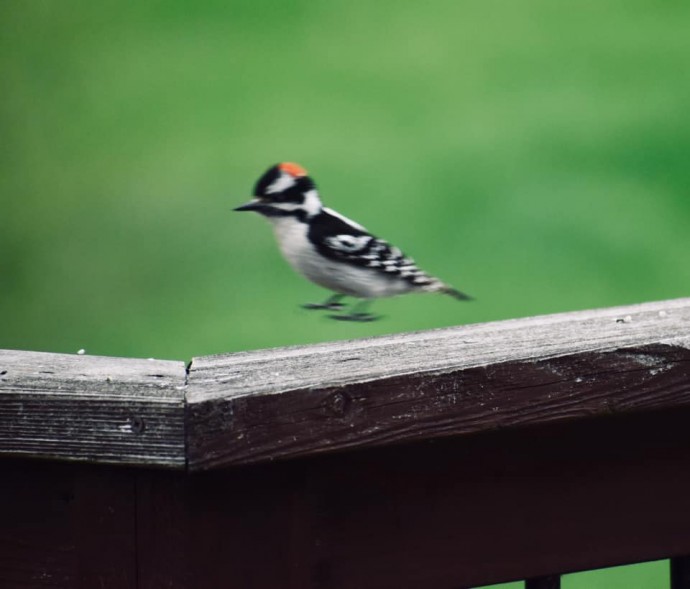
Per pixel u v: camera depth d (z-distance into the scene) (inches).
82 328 537.3
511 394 165.5
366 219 621.0
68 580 164.7
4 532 164.9
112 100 831.1
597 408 166.1
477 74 834.8
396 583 165.9
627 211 611.8
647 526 167.3
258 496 165.0
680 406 166.7
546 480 166.6
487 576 166.6
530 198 634.2
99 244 621.6
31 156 747.4
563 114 748.6
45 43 929.5
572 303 519.8
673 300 175.0
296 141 745.0
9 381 165.3
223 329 523.8
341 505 165.5
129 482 164.6
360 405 164.6
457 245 585.9
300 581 165.3
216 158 731.4
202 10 991.6
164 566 164.9
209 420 163.8
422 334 170.9
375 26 945.5
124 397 163.9
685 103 751.7
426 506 165.9
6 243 625.0
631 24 897.5
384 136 740.7
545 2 960.9
